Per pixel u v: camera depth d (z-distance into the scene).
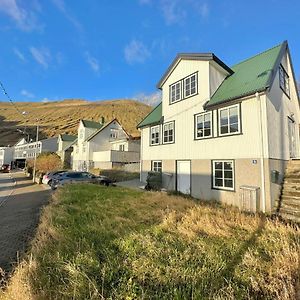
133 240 5.59
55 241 5.54
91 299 3.26
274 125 12.67
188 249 4.98
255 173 11.95
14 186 28.53
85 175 22.69
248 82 13.34
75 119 113.00
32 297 3.31
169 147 18.25
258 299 3.56
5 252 6.05
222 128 13.95
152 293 3.56
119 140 37.78
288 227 6.66
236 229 6.70
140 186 19.88
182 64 17.31
